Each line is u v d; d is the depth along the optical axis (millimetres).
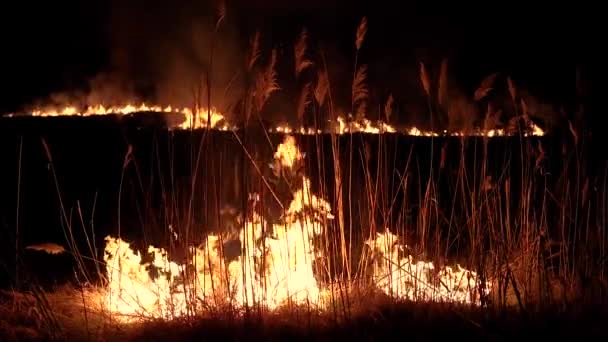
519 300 4180
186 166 5715
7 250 6453
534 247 4832
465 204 4910
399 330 4062
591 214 5164
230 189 4941
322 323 4207
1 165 10242
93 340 4035
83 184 9352
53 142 10938
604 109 6379
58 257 6383
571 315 4199
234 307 4316
